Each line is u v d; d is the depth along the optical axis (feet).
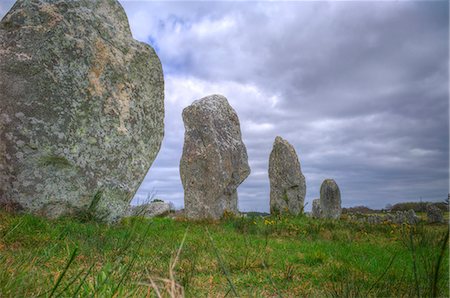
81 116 32.30
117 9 38.22
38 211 30.14
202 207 59.67
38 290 10.71
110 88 34.53
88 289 10.78
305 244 33.42
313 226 47.96
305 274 21.67
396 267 23.29
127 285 11.39
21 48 30.89
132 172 35.17
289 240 37.09
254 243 31.27
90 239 22.65
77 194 31.60
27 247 19.85
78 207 31.65
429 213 68.13
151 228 33.04
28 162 30.14
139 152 36.11
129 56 36.50
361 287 17.54
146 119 37.22
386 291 16.78
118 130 34.32
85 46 33.22
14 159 29.91
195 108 63.46
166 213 69.56
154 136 38.11
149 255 21.12
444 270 11.12
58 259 18.12
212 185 59.82
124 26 38.40
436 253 8.37
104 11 36.99
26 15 31.63
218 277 19.51
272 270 22.24
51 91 31.22
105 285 10.52
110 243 22.35
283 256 26.30
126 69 35.88
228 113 65.98
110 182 33.35
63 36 32.22
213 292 16.61
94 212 32.04
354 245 34.35
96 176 32.65
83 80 32.76
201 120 62.59
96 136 32.99
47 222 26.17
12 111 30.12
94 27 34.60
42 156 30.45
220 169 60.44
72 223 27.53
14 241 20.79
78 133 32.01
